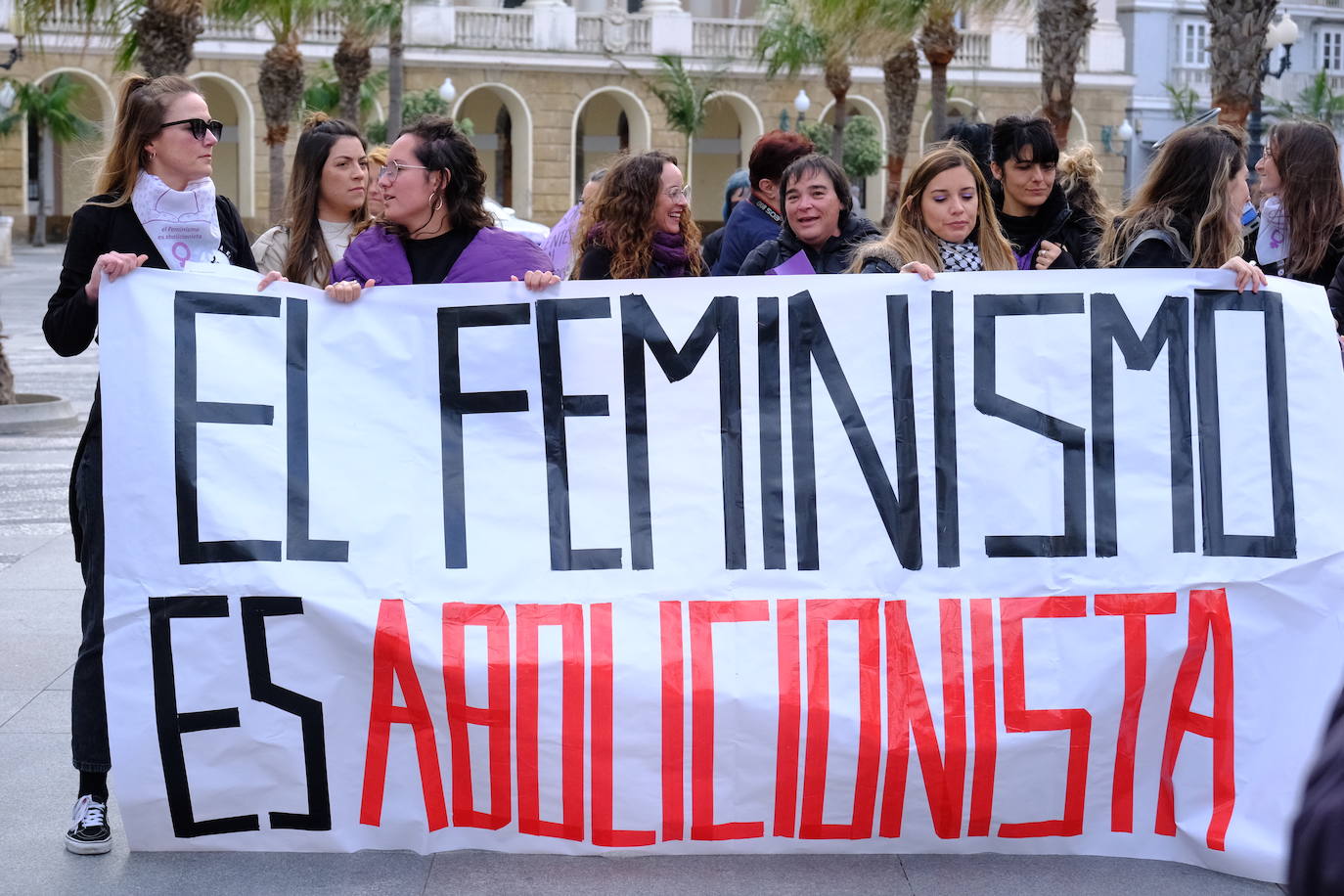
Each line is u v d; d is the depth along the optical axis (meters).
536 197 41.78
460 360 3.86
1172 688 3.77
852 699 3.72
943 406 3.87
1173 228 4.23
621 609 3.76
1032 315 3.89
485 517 3.80
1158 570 3.81
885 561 3.81
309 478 3.78
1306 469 3.86
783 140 5.98
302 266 4.60
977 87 44.12
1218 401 3.88
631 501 3.83
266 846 3.74
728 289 3.88
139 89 3.93
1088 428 3.86
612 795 3.70
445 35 39.81
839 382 3.88
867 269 4.25
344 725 3.71
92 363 16.19
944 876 3.67
